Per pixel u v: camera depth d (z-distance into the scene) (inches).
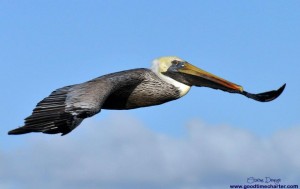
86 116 749.9
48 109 751.1
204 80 890.1
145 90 873.5
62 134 743.7
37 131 738.2
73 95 761.6
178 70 892.0
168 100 888.3
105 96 773.3
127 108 881.5
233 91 884.6
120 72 849.5
